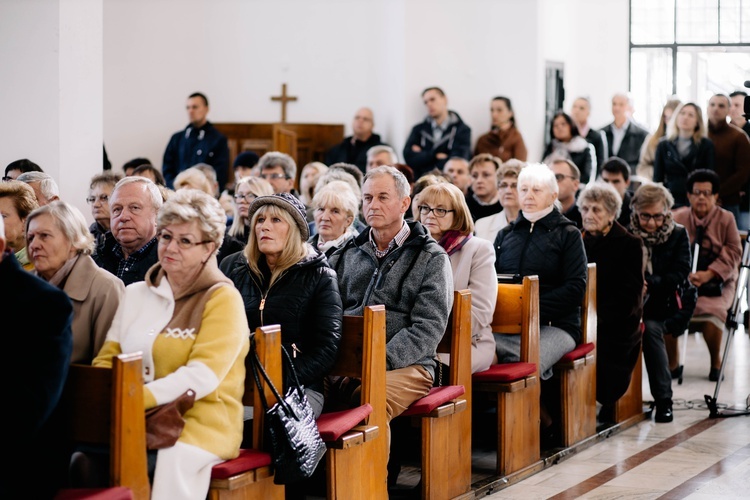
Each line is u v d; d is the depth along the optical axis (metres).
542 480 5.92
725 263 9.02
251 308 4.92
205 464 3.87
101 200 6.38
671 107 12.00
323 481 5.46
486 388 5.77
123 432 3.52
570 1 14.43
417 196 6.25
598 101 15.07
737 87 15.15
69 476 3.74
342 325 4.87
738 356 9.95
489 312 5.93
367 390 4.71
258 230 4.89
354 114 13.55
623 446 6.73
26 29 7.32
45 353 3.40
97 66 7.60
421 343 5.19
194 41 13.58
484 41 12.95
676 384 8.66
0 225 3.42
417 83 12.67
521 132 13.12
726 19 15.12
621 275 7.09
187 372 3.84
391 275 5.44
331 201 6.20
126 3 13.33
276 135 12.96
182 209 4.00
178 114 13.60
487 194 8.62
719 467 6.19
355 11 13.51
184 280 4.07
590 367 6.85
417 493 5.30
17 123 7.38
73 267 4.30
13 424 3.35
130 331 4.04
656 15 15.20
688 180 9.29
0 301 3.43
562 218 6.79
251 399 4.29
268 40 13.61
